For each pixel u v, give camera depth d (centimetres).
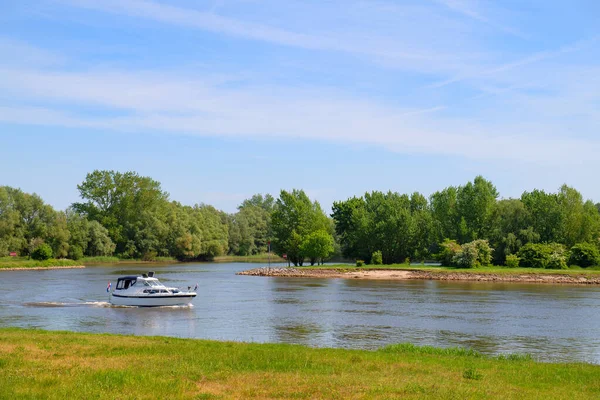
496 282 8888
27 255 13500
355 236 12556
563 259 10212
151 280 5456
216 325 4094
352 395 1570
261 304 5506
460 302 5753
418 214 12481
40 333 2953
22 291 6656
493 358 2572
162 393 1546
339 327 4016
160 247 16575
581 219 11231
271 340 3447
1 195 12888
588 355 3094
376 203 13300
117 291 5350
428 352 2675
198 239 16800
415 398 1541
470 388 1694
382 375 1891
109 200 16100
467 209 11619
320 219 13000
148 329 3881
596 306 5456
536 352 3181
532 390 1720
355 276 10044
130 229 15988
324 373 1908
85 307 5191
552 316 4709
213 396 1530
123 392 1552
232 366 1992
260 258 19012
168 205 17462
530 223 11438
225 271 11519
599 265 10244
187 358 2133
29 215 13600
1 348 2270
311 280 9200
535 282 8950
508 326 4131
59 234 13550
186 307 5231
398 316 4628
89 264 13850
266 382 1731
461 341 3509
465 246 10419
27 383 1634
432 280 9325
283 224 12594
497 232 11244
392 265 11300
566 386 1830
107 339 2733
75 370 1834
